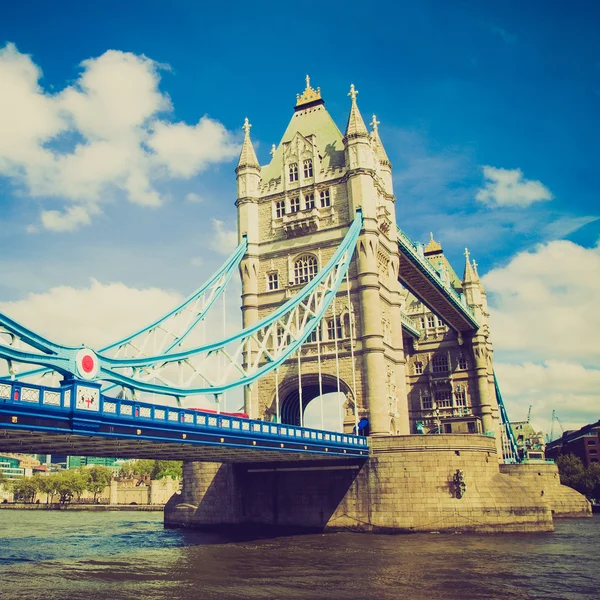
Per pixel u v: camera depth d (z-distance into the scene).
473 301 109.00
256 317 69.50
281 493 59.41
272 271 70.31
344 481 57.06
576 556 40.94
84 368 31.81
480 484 55.09
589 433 142.75
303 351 66.19
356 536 52.59
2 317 28.05
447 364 108.25
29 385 28.25
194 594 30.70
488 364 113.56
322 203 69.56
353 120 68.69
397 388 67.25
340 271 62.84
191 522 63.22
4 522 86.31
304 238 69.25
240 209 72.38
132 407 33.59
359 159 67.25
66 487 149.88
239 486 61.09
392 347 68.44
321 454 50.59
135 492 144.75
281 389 66.38
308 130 74.25
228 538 53.12
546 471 78.19
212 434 38.94
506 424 118.94
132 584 33.19
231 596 30.27
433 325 110.94
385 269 70.38
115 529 69.12
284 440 45.53
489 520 53.75
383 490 55.47
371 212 66.31
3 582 33.94
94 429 31.27
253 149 74.31
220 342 46.66
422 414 107.50
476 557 40.66
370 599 29.59
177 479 149.75
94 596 30.34
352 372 62.75
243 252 70.06
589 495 108.69
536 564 38.06
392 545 46.47
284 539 51.34
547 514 54.94
